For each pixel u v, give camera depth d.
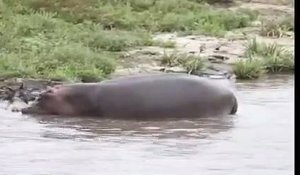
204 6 79.62
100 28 61.31
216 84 32.62
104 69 43.50
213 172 22.33
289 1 86.12
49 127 29.33
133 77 32.56
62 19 63.97
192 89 31.95
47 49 48.53
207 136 27.58
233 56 50.50
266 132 28.23
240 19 69.06
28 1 66.56
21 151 24.98
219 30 63.25
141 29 63.78
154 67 45.66
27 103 34.31
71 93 32.31
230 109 32.16
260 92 38.38
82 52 46.31
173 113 31.70
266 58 48.47
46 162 23.47
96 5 71.31
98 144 26.17
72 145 25.98
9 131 28.45
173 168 22.77
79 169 22.64
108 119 31.39
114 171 22.39
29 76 40.38
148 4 76.56
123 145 25.98
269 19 71.44
